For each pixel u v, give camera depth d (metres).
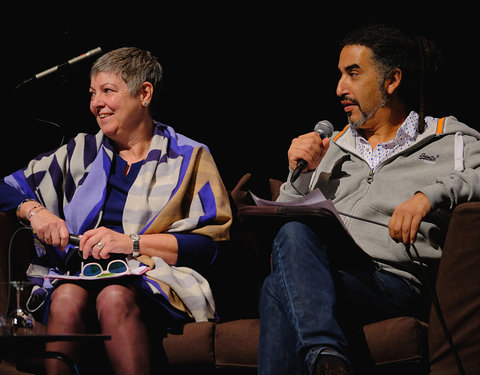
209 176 3.48
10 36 4.80
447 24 4.30
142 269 3.07
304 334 2.39
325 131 3.31
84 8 4.86
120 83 3.44
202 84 4.87
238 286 3.48
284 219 2.77
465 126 3.15
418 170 3.12
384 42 3.24
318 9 4.69
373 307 2.77
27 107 4.67
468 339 2.57
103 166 3.42
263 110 4.79
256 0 4.79
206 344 2.89
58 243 3.09
